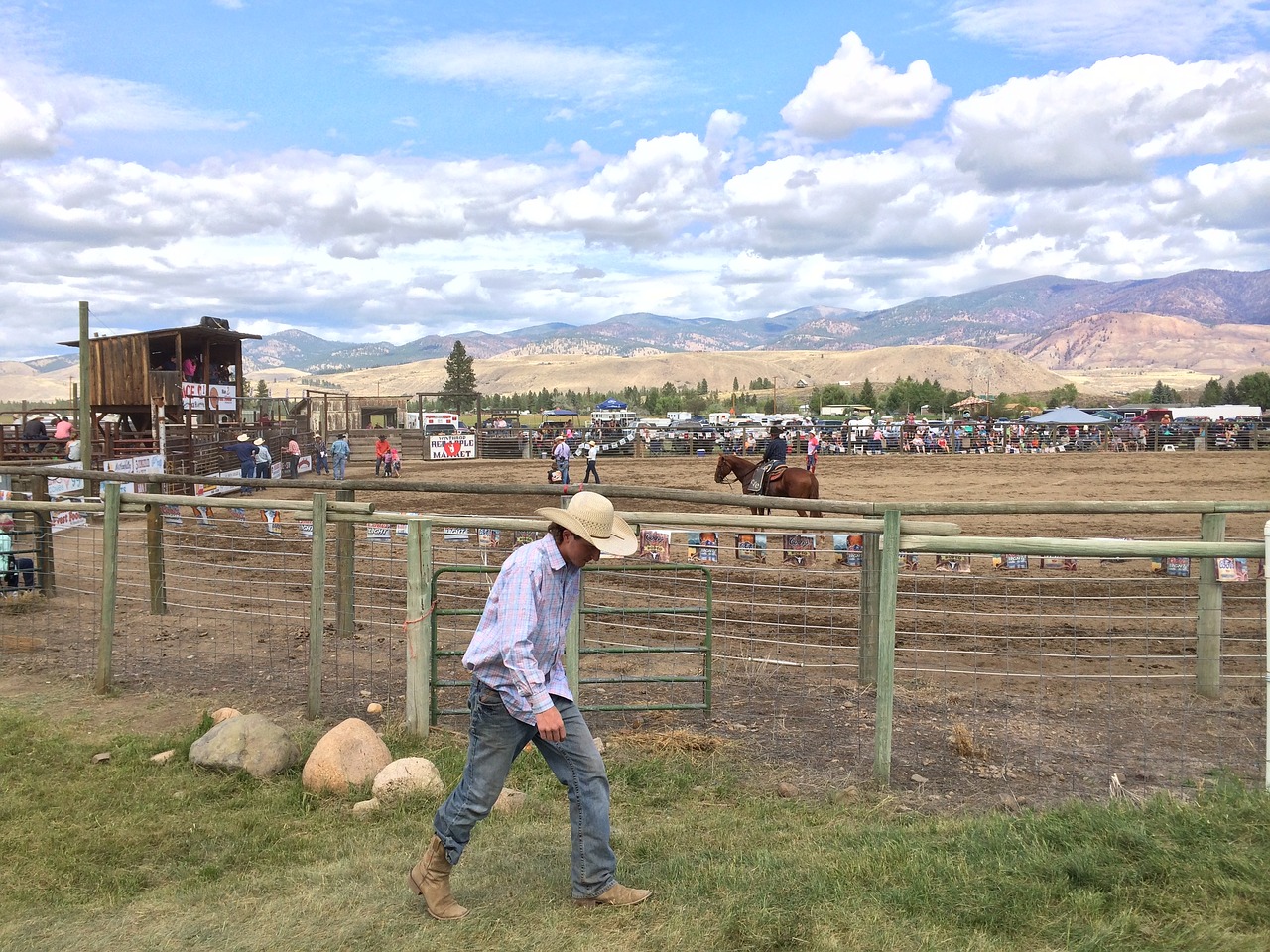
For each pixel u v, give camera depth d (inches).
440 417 2170.3
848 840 202.5
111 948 167.2
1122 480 1230.9
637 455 1929.1
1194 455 1766.7
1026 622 413.1
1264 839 183.2
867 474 1384.1
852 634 402.9
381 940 165.0
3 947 169.5
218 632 412.8
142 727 297.9
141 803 235.8
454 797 173.8
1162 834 188.5
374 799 233.5
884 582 243.6
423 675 281.7
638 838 209.3
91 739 286.2
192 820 226.7
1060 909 163.6
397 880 189.3
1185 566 314.8
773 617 430.0
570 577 173.3
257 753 255.1
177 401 1246.9
